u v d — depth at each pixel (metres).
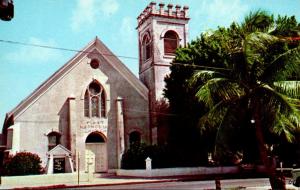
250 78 17.00
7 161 29.25
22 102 33.44
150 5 41.03
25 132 33.06
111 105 37.25
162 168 32.00
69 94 35.53
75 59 36.41
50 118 34.31
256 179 27.00
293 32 18.89
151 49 40.41
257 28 17.22
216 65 28.53
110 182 27.36
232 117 18.44
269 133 28.94
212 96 17.20
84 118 35.59
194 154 34.50
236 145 30.89
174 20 41.50
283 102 15.45
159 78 39.16
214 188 20.27
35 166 29.98
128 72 38.62
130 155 34.66
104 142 36.38
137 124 38.00
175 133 33.72
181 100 32.69
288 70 16.05
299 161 29.70
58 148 31.19
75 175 29.53
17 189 24.59
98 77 37.19
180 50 33.97
